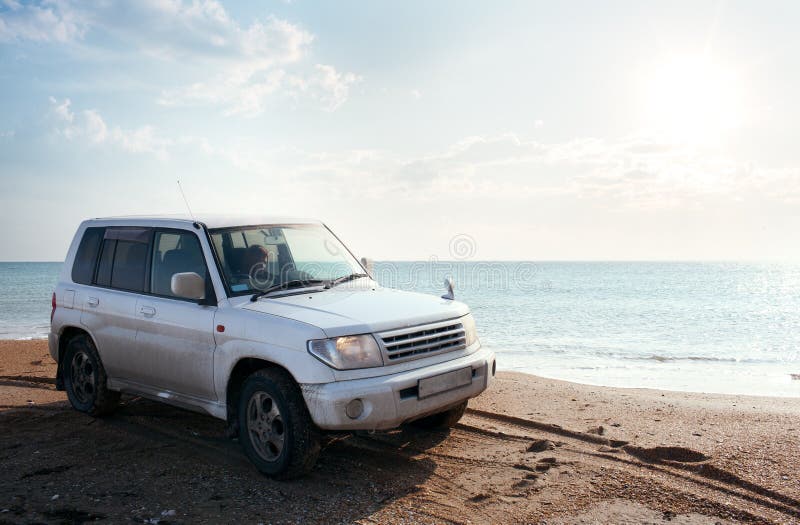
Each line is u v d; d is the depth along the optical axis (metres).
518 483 4.18
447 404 4.41
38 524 3.50
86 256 6.07
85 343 5.87
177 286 4.48
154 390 5.24
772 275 101.31
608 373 11.46
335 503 3.83
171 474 4.39
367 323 4.19
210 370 4.61
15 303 32.03
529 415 6.18
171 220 5.36
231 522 3.54
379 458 4.76
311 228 5.89
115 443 5.16
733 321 22.70
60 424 5.76
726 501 3.80
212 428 5.65
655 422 5.88
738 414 6.27
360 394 3.87
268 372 4.23
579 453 4.86
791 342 16.52
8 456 4.81
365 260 6.02
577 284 59.84
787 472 4.22
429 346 4.43
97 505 3.80
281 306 4.50
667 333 18.70
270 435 4.25
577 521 3.56
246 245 5.13
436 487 4.12
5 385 7.87
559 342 16.42
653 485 4.10
